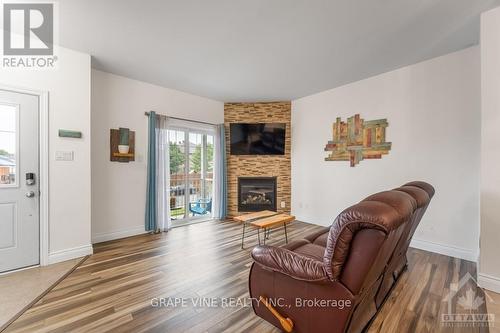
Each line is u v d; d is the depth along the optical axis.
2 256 2.33
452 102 2.82
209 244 3.23
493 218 2.05
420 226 3.09
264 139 4.74
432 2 1.94
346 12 2.05
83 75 2.78
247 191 4.83
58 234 2.62
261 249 1.60
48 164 2.55
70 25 2.24
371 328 1.59
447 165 2.87
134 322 1.63
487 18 2.05
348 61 3.05
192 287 2.11
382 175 3.47
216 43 2.59
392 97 3.35
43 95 2.52
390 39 2.52
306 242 2.06
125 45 2.63
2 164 2.33
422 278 2.28
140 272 2.39
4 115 2.34
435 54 2.86
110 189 3.42
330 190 4.16
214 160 4.66
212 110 4.68
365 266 1.20
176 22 2.20
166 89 4.01
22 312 1.73
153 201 3.74
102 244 3.22
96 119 3.28
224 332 1.54
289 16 2.11
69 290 2.04
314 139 4.41
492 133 2.05
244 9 2.01
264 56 2.90
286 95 4.46
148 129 3.79
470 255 2.70
